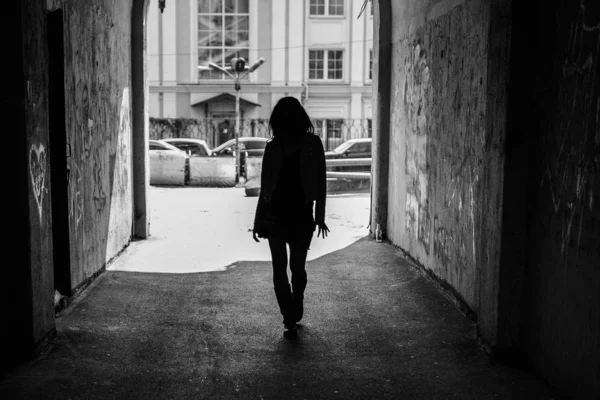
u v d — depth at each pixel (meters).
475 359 4.92
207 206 15.29
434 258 7.22
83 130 6.77
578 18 3.92
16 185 4.60
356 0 35.62
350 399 4.29
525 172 4.60
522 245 4.67
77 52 6.50
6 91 4.52
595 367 3.66
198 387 4.47
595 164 3.69
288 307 5.42
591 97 3.75
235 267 8.27
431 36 7.40
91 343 5.26
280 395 4.35
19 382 4.43
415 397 4.30
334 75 36.16
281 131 5.41
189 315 6.14
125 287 7.08
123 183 9.23
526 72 4.52
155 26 35.44
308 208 5.40
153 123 32.88
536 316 4.51
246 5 35.53
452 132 6.51
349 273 7.82
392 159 9.68
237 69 24.52
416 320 5.94
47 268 5.07
